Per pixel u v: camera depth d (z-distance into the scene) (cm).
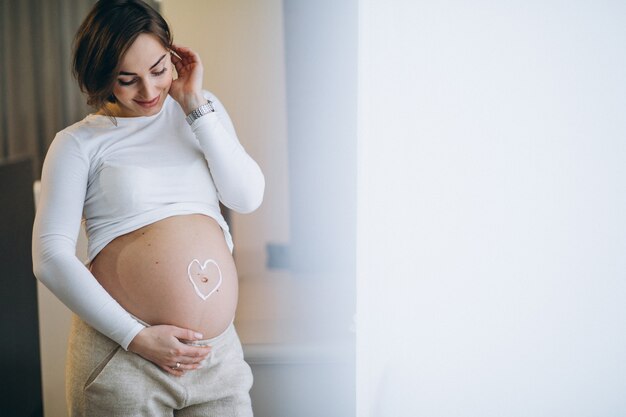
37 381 242
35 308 241
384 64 137
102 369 134
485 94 133
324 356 186
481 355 139
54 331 240
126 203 135
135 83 131
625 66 126
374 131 139
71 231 131
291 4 223
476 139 134
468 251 137
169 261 135
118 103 138
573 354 133
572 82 128
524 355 136
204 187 142
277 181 345
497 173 134
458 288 139
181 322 135
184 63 141
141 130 138
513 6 129
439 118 136
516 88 131
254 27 324
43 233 130
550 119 130
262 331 205
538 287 134
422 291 141
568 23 127
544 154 131
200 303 136
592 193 129
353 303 187
